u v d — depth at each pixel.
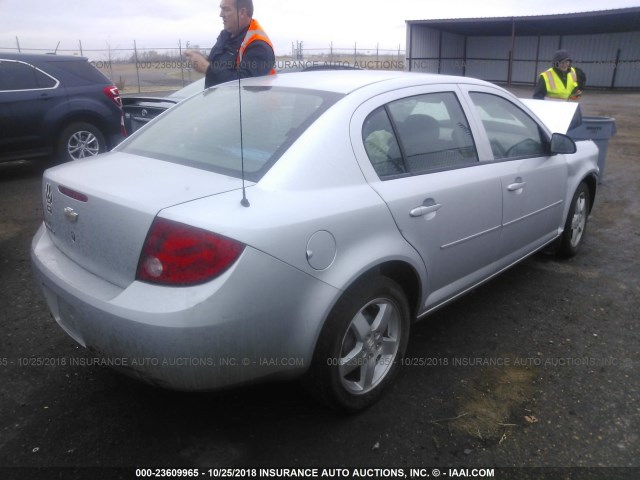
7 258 4.54
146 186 2.27
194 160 2.57
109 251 2.21
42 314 3.56
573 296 3.93
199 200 2.12
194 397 2.74
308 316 2.23
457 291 3.16
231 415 2.61
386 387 2.73
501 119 3.52
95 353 2.28
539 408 2.69
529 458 2.37
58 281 2.34
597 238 5.21
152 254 2.04
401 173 2.72
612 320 3.58
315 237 2.22
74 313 2.28
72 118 7.77
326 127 2.47
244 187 2.15
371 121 2.66
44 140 7.50
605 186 7.25
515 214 3.48
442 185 2.86
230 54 4.46
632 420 2.60
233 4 4.27
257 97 2.91
